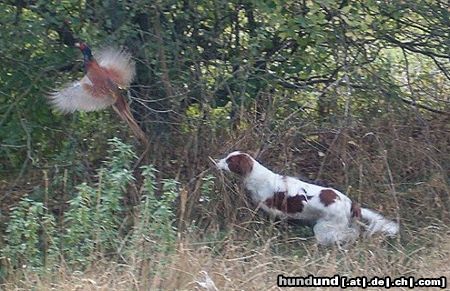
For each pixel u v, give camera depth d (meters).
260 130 12.34
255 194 11.57
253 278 9.53
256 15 12.97
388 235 11.32
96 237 10.04
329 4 12.23
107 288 9.23
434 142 13.02
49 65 12.48
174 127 12.43
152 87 12.50
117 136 12.52
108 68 10.47
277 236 11.11
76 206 10.26
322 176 12.34
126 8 12.24
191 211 11.59
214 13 12.73
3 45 12.16
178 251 9.80
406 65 13.16
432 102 13.55
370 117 12.79
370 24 12.83
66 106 10.27
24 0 12.23
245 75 12.55
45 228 10.36
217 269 9.67
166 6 12.48
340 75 13.16
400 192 12.28
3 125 12.56
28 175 12.49
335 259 10.19
